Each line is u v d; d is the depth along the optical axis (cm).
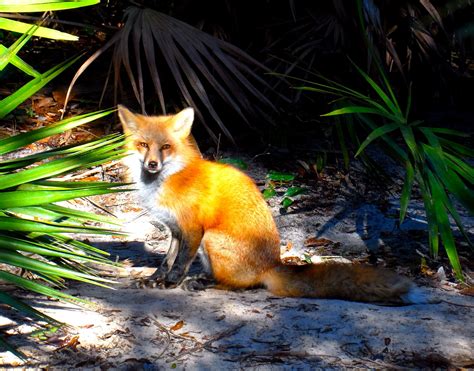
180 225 506
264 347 465
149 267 522
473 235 560
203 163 512
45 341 462
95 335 467
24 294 489
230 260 502
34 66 671
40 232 430
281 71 620
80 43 696
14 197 427
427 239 554
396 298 493
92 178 584
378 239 554
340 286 495
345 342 468
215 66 580
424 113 672
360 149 509
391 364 460
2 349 457
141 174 508
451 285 515
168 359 458
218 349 463
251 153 615
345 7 605
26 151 600
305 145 624
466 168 523
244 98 585
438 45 655
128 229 554
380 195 593
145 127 507
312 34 613
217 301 492
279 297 497
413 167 528
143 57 626
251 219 503
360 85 623
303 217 569
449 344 470
